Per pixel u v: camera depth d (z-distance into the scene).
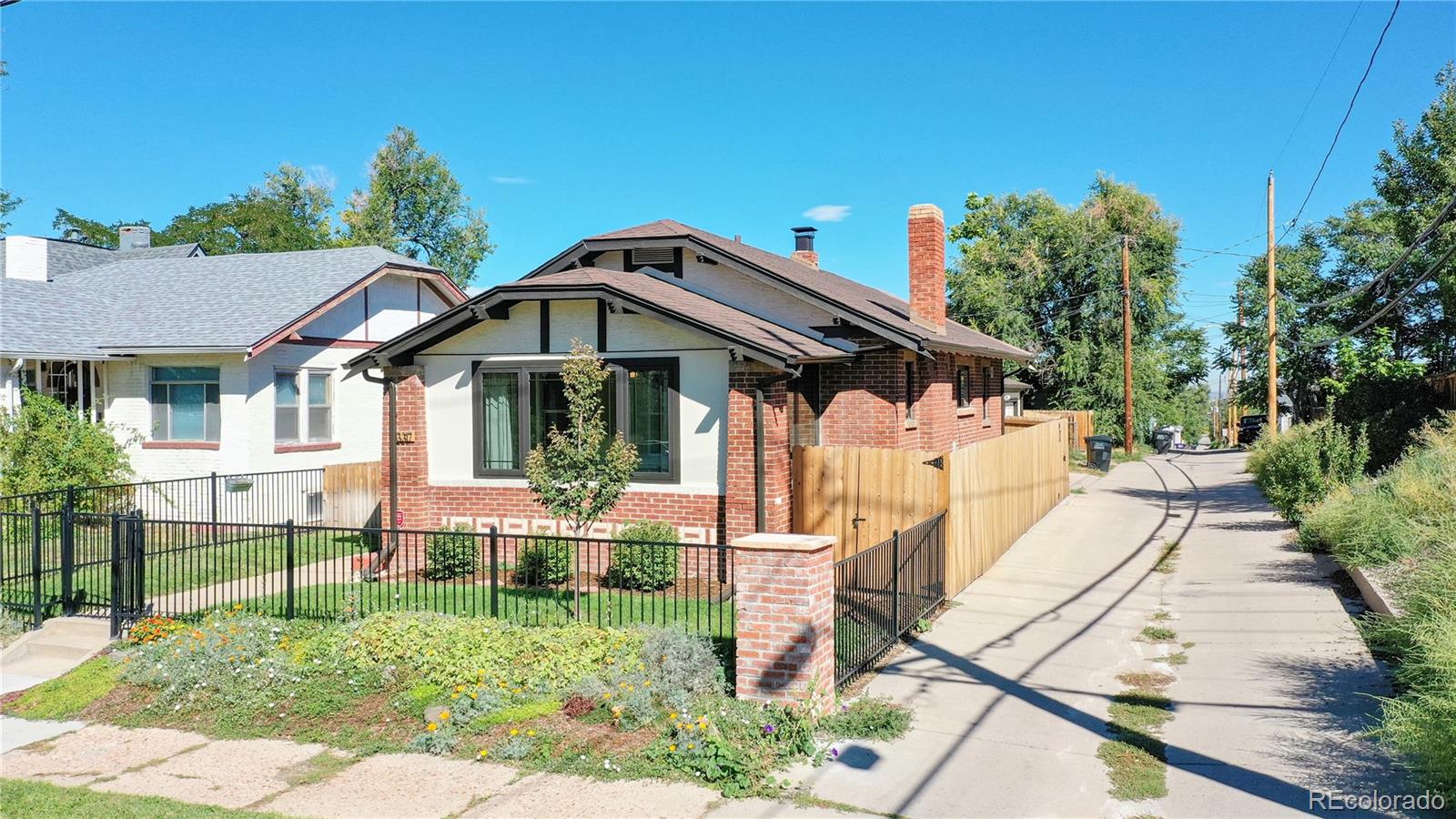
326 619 10.23
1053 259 43.25
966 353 18.73
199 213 51.53
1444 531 9.62
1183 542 15.52
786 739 6.99
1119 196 42.31
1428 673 7.02
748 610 7.52
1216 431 75.75
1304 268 41.94
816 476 12.63
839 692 8.15
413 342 13.39
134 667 9.02
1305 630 9.65
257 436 17.86
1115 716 7.57
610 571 11.27
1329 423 17.14
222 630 9.49
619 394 12.84
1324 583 11.63
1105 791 6.21
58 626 10.56
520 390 13.27
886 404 15.27
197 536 15.59
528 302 13.21
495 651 8.46
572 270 15.23
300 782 6.75
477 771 6.84
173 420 18.30
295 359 18.86
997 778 6.47
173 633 9.62
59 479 16.16
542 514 13.19
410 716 7.78
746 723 7.12
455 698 7.83
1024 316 42.19
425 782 6.68
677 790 6.43
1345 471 16.22
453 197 51.03
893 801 6.18
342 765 7.03
